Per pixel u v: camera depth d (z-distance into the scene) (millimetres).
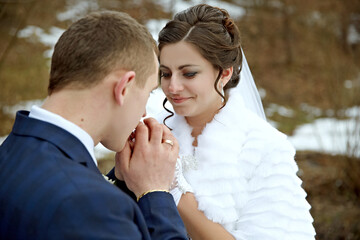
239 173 1705
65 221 1017
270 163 1693
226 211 1647
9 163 1155
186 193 1672
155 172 1417
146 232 1148
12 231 1067
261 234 1601
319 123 7531
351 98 6008
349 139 5387
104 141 1297
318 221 4730
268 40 10695
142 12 10586
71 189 1052
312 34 10844
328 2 10930
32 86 7320
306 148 6531
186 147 1820
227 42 1690
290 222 1640
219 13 1753
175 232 1292
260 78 9273
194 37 1627
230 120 1795
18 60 8094
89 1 11047
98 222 1030
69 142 1164
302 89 8938
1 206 1101
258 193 1671
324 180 5570
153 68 1296
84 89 1191
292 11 11523
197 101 1692
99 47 1185
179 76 1673
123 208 1080
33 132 1172
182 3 11078
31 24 9492
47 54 8586
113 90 1213
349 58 8039
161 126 1491
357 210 4973
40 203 1051
